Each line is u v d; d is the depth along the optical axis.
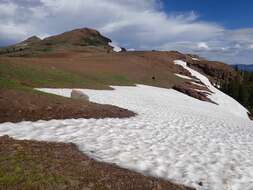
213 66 152.62
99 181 9.98
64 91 37.22
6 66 40.44
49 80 42.41
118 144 15.05
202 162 13.46
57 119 19.61
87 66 68.56
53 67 51.62
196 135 19.02
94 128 18.14
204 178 11.66
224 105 69.50
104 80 56.81
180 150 15.04
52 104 21.55
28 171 9.80
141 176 11.05
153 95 49.72
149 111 27.89
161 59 122.25
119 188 9.80
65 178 9.70
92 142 15.12
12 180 9.15
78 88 42.22
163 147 15.29
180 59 144.75
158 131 19.03
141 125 20.34
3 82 22.58
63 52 109.69
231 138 19.36
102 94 39.31
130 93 46.47
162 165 12.61
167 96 53.22
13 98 20.67
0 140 12.86
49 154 11.75
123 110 24.80
